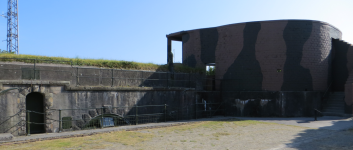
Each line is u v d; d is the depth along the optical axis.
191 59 24.95
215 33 23.39
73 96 13.55
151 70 19.95
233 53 22.05
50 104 12.73
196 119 18.62
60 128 12.67
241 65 21.67
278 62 20.70
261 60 21.05
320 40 21.34
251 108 20.81
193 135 12.31
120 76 17.22
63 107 13.17
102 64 17.75
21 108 11.93
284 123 16.53
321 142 11.02
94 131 12.33
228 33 22.42
